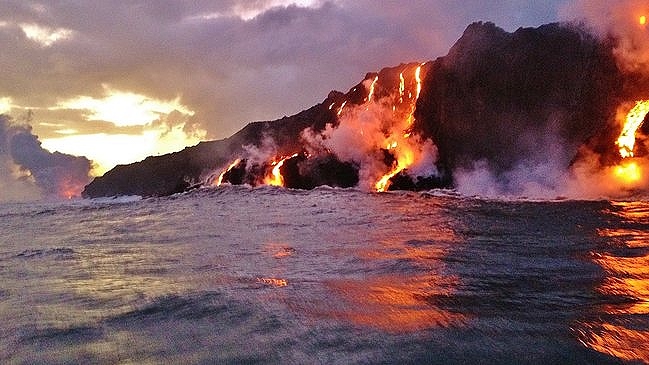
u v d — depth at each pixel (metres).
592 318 7.29
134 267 12.69
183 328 7.44
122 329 7.54
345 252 13.52
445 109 35.56
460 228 17.30
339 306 8.23
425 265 11.41
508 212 21.42
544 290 9.00
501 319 7.31
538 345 6.22
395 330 6.90
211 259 13.30
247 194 37.62
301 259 12.73
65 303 9.23
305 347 6.41
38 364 6.36
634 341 6.33
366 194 32.91
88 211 33.06
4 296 10.02
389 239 15.52
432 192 32.53
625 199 25.03
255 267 11.91
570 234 15.23
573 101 29.95
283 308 8.20
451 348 6.17
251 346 6.55
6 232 23.25
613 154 27.30
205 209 28.92
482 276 10.20
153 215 27.62
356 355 6.07
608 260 11.45
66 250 16.45
